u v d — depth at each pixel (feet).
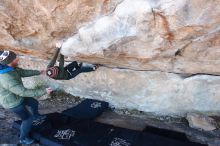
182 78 15.21
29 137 13.89
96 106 16.88
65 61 16.20
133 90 16.37
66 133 14.10
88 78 17.20
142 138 13.87
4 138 14.07
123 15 11.45
